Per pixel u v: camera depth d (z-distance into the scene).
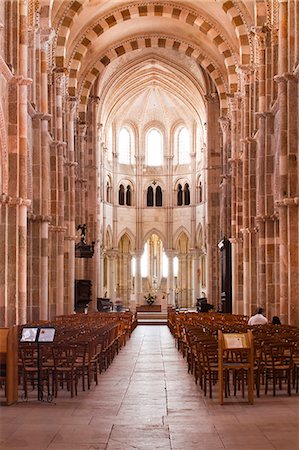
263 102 35.31
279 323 27.77
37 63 35.75
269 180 34.66
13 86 28.19
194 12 49.84
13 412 14.50
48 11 36.16
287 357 16.52
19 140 28.03
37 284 34.94
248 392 15.99
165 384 19.05
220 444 11.51
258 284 36.41
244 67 42.50
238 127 47.69
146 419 13.71
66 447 11.30
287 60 28.61
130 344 35.16
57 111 42.00
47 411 14.61
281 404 15.36
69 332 21.36
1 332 15.59
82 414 14.27
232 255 47.88
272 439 11.83
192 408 14.97
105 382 19.50
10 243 27.53
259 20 37.75
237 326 23.22
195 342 18.55
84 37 49.50
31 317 34.78
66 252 46.53
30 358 17.22
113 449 11.18
